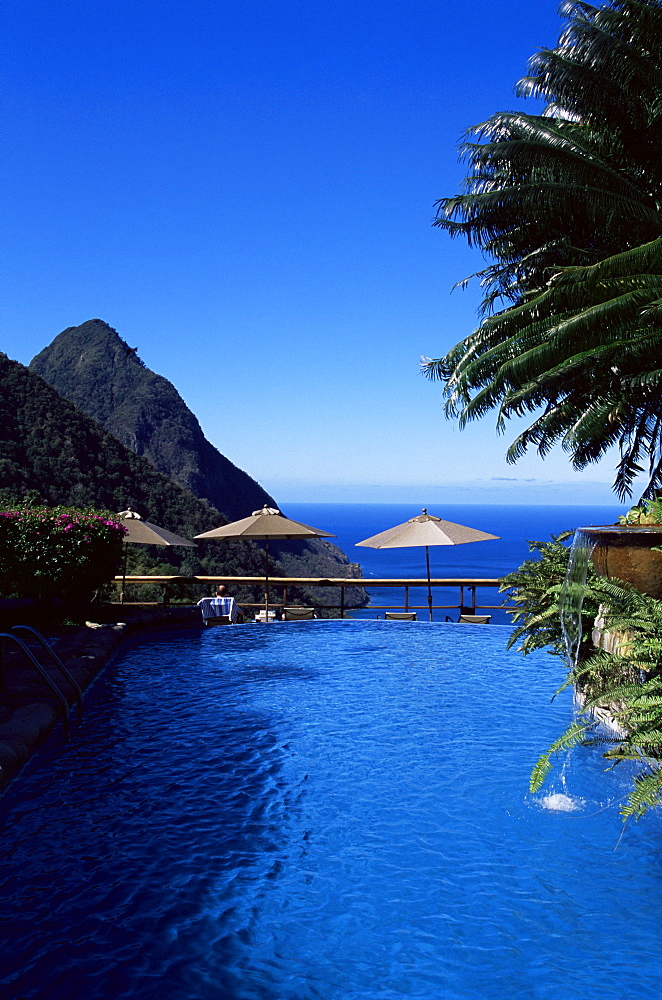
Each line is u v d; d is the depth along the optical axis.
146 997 2.98
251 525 15.41
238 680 9.21
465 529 14.93
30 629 7.22
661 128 13.34
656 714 4.74
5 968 3.16
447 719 7.38
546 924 3.61
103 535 12.56
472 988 3.09
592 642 6.93
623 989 3.07
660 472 15.91
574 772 5.75
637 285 12.33
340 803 5.18
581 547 6.94
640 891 3.93
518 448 18.02
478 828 4.75
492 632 13.22
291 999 2.99
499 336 15.54
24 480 64.12
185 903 3.78
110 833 4.64
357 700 8.18
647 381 13.02
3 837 4.55
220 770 5.85
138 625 12.49
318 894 3.90
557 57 13.22
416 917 3.67
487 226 15.83
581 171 13.06
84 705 7.86
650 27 12.60
